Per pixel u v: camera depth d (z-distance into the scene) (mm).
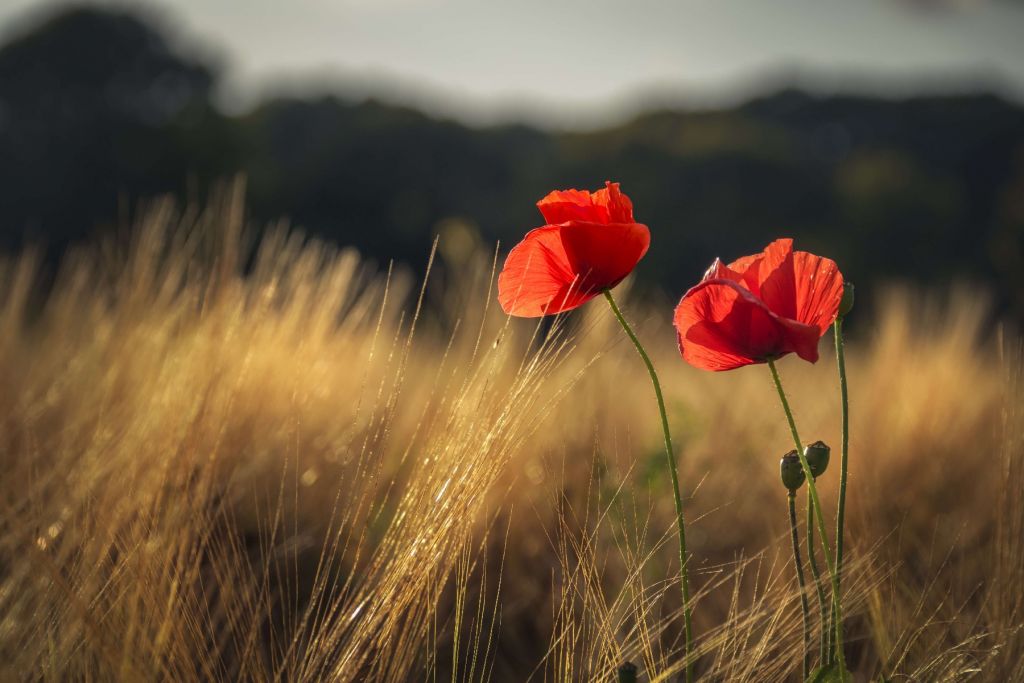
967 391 1938
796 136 28594
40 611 1194
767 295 1103
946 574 1341
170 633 1180
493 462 1164
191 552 1255
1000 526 1234
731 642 1201
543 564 1395
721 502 1501
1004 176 22906
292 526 1419
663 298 2506
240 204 1587
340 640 1226
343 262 1665
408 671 1259
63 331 1778
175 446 1335
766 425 1721
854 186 18625
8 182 13742
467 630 1373
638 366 1946
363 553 1382
